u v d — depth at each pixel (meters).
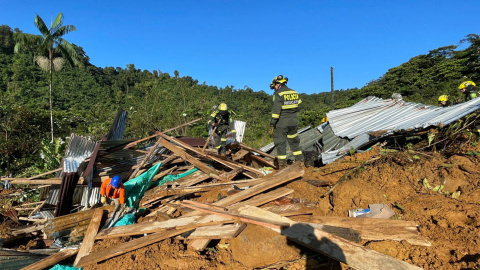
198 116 18.64
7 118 16.23
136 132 18.47
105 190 4.68
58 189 5.80
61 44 15.96
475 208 2.97
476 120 4.23
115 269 3.40
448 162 3.80
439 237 2.81
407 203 3.41
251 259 3.17
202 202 4.61
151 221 4.23
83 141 6.08
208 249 3.49
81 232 4.49
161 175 6.60
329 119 7.49
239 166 6.20
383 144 4.98
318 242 2.94
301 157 5.65
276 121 5.52
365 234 3.04
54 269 3.72
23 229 4.95
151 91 21.69
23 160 13.75
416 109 6.08
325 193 4.02
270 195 4.21
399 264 2.52
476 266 2.29
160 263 3.34
